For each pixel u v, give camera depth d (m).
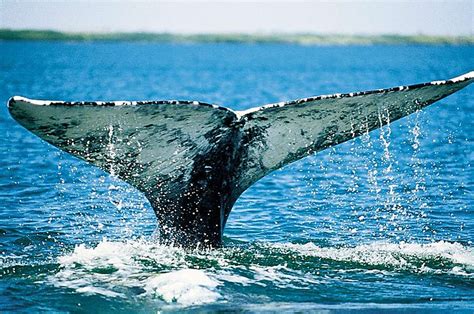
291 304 19.41
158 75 136.50
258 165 22.64
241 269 21.77
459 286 21.03
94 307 19.09
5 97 84.56
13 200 32.59
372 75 144.25
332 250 24.50
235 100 87.75
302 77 137.88
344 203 33.00
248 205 32.47
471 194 34.94
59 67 155.25
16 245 25.33
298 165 41.53
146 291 20.00
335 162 42.66
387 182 37.72
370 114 21.47
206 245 23.00
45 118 19.80
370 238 27.06
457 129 57.06
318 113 21.30
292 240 26.53
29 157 43.03
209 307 19.06
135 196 33.69
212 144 21.78
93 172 39.00
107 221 29.09
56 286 20.42
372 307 19.34
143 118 20.34
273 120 21.42
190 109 20.42
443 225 29.19
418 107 21.47
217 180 22.52
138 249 23.20
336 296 20.08
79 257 22.89
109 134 20.73
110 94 92.44
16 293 19.97
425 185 36.94
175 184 22.66
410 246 25.22
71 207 31.42
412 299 19.97
